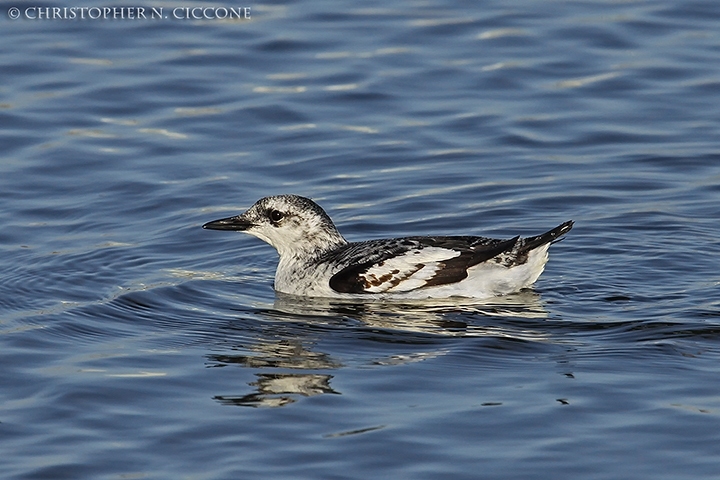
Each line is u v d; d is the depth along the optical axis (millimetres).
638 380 12219
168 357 13211
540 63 22562
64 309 14758
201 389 12305
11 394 12211
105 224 17719
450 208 17969
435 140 20203
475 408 11664
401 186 18719
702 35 23422
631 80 21938
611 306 14438
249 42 23516
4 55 22797
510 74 22234
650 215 17516
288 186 18828
